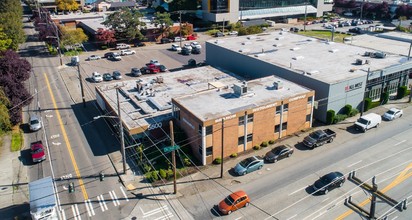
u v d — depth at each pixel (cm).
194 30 10938
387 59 5841
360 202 3316
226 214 3172
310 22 12350
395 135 4550
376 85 5366
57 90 6175
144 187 3559
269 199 3378
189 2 11100
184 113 4122
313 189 3503
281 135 4509
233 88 4544
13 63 5194
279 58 5916
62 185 3609
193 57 8225
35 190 3144
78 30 8831
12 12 10019
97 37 8881
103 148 4284
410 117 5053
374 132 4644
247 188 3538
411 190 3484
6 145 4344
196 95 4509
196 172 3800
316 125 4844
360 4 13538
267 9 12112
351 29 10856
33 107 5462
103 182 3653
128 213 3216
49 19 10319
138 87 5138
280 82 4672
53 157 4103
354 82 4950
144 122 4294
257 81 5003
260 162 3838
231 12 11106
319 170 3819
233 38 7538
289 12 12456
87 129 4756
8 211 3244
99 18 11338
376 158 4034
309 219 3122
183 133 4194
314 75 5044
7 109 4594
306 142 4256
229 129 3978
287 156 4072
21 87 5016
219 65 6900
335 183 3462
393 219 3091
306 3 12950
